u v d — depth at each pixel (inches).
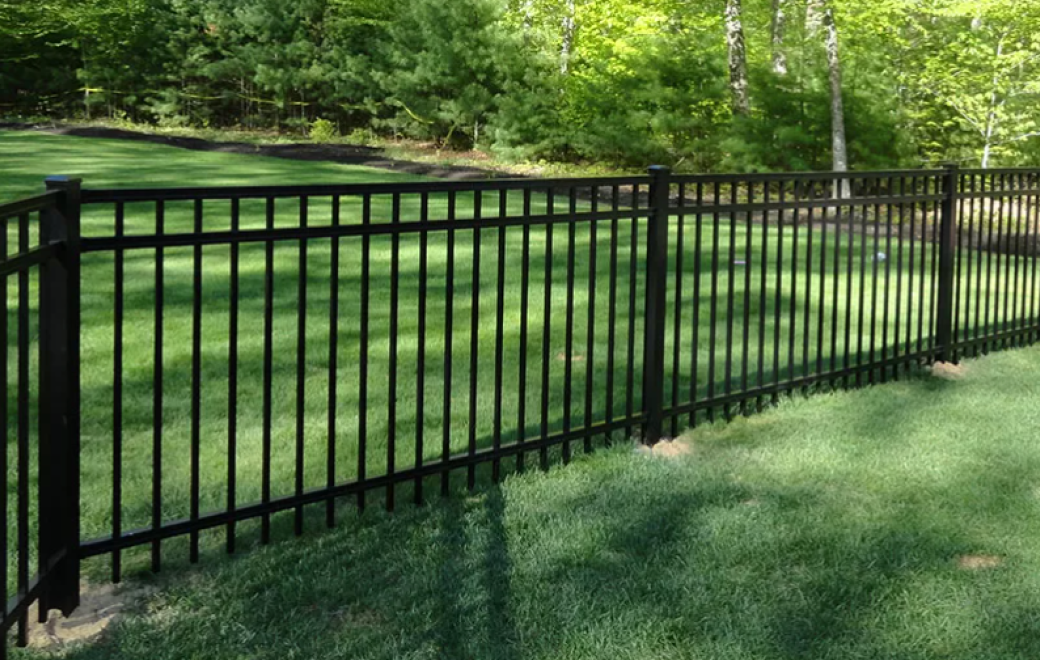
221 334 265.9
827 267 435.5
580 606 132.1
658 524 158.9
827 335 310.2
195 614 129.0
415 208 557.6
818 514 164.2
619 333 288.7
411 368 246.4
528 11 1094.4
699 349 279.7
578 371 251.8
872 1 825.5
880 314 346.0
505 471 183.2
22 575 117.3
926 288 409.7
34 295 296.0
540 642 123.2
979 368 271.0
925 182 259.1
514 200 626.8
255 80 1174.3
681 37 925.8
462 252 403.9
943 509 167.6
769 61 982.4
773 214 667.4
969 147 869.8
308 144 1081.4
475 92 1010.7
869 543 153.2
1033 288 299.9
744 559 147.6
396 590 135.7
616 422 194.4
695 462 190.1
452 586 137.3
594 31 1011.9
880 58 874.8
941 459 192.4
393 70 1098.7
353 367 245.0
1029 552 151.1
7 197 524.7
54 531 126.6
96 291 307.9
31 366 236.4
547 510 164.4
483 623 127.4
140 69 1259.8
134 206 504.4
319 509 163.6
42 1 1243.8
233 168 759.7
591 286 187.5
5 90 1268.5
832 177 232.5
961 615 131.7
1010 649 123.8
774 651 122.4
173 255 372.8
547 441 182.7
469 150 1083.9
